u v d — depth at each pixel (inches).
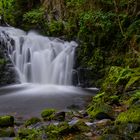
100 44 443.8
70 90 408.5
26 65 486.9
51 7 581.0
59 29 543.5
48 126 194.9
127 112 190.1
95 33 449.1
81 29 462.3
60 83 467.8
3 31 529.3
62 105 309.7
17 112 281.9
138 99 229.6
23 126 222.4
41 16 588.4
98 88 415.2
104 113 209.0
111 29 438.6
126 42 414.9
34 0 633.0
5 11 641.0
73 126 181.9
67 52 476.4
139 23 413.7
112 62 417.7
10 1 647.1
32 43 505.4
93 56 441.7
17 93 386.3
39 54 493.7
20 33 556.7
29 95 370.6
